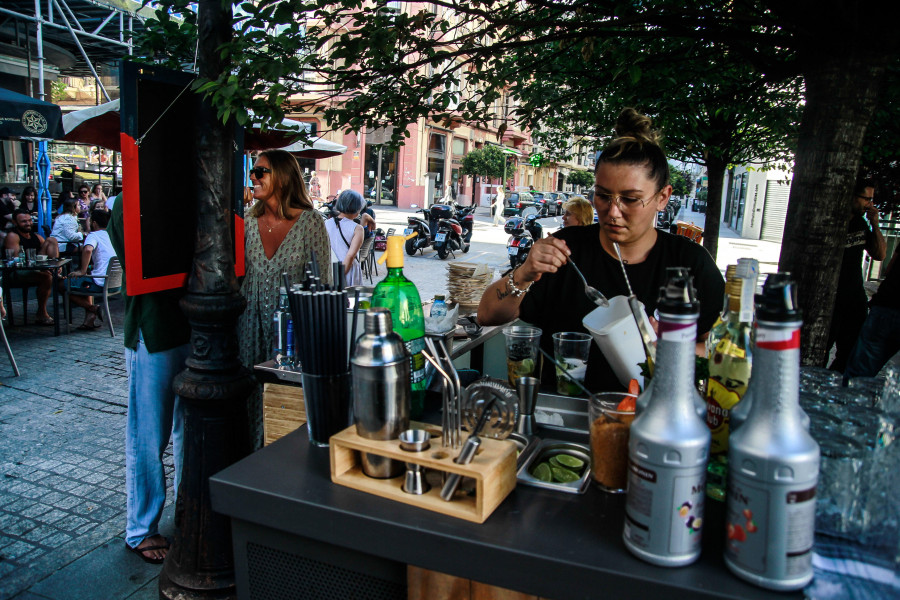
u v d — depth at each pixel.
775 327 0.76
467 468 0.96
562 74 2.93
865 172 4.44
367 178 27.66
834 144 1.97
